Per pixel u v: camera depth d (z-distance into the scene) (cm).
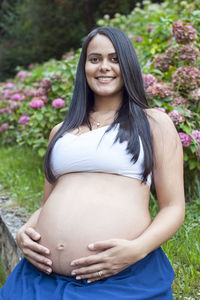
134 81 162
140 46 386
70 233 143
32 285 140
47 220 151
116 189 148
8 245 262
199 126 269
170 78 298
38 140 365
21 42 1095
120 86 165
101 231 141
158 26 353
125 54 161
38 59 1023
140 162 150
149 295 132
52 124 366
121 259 132
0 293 146
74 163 154
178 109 261
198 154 255
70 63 383
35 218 170
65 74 373
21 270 152
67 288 131
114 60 162
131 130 152
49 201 157
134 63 163
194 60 282
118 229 142
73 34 948
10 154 468
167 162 151
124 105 165
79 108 172
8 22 1193
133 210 146
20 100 486
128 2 688
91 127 165
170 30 345
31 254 147
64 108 349
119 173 150
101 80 163
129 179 150
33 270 150
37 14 995
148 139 153
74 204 148
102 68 161
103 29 165
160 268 145
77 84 176
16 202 313
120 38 162
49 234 147
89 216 144
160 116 160
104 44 161
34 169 388
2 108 545
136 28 559
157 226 140
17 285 143
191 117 263
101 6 767
